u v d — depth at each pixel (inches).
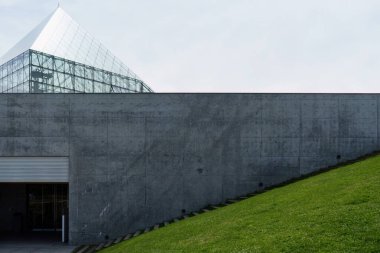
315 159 711.7
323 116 713.6
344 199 375.2
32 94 701.9
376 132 712.4
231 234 370.9
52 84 1135.0
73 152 703.1
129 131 707.4
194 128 710.5
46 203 953.5
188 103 712.4
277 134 713.0
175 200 706.8
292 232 320.2
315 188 483.8
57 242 743.1
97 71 1336.1
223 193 708.7
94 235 700.7
